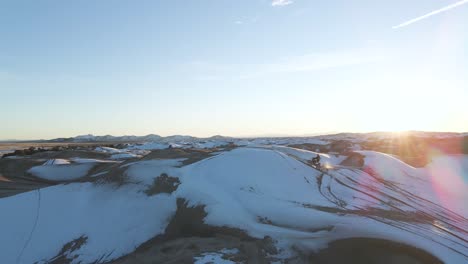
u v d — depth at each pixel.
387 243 13.20
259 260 12.61
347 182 25.88
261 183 22.42
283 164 26.56
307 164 29.09
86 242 18.67
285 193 21.25
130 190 22.95
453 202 23.02
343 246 13.21
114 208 21.28
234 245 14.16
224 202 18.64
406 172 31.00
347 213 17.77
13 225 20.92
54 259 17.88
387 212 19.22
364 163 34.25
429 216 19.39
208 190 20.67
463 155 38.69
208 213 17.55
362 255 12.71
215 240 15.09
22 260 18.12
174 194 21.16
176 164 27.23
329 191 22.98
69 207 22.34
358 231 14.20
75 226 20.36
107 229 19.41
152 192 22.14
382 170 31.09
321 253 12.99
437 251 13.07
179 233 17.27
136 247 17.17
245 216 17.16
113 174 25.73
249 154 27.67
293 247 13.64
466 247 14.19
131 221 19.52
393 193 24.34
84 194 23.61
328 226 15.24
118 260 15.51
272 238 14.48
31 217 21.59
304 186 23.22
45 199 23.50
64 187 24.92
